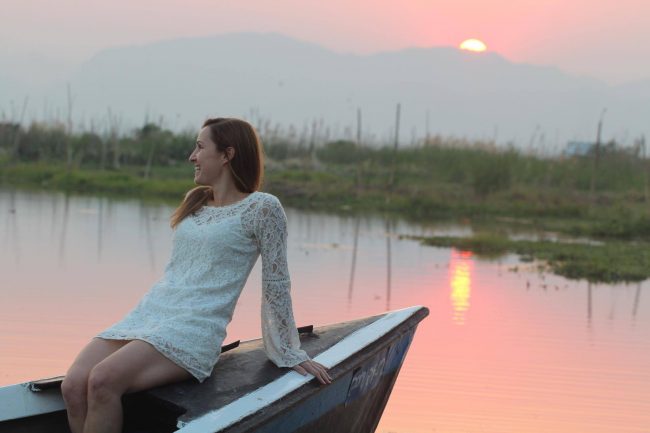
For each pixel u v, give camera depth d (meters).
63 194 29.20
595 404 7.18
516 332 9.70
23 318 9.18
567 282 13.84
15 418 4.39
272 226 4.50
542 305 11.50
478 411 6.86
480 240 18.31
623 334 9.88
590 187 36.22
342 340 5.10
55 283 11.40
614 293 12.92
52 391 4.54
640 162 41.12
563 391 7.50
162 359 4.23
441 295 11.77
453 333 9.48
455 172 36.22
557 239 21.31
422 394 7.23
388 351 5.27
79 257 13.91
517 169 35.62
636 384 7.80
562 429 6.52
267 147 46.84
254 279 12.35
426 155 39.22
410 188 33.34
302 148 47.59
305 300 10.83
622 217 25.02
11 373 7.15
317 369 4.59
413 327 5.54
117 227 18.73
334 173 39.25
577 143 55.97
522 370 8.08
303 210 26.98
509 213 28.78
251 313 9.84
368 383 5.16
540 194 32.00
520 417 6.76
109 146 45.78
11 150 44.47
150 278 12.12
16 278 11.65
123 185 33.31
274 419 4.19
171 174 41.12
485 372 7.96
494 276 13.97
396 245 17.83
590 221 27.23
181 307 4.38
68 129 48.47
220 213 4.54
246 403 4.18
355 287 12.02
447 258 15.98
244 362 4.68
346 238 18.84
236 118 4.72
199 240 4.48
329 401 4.72
